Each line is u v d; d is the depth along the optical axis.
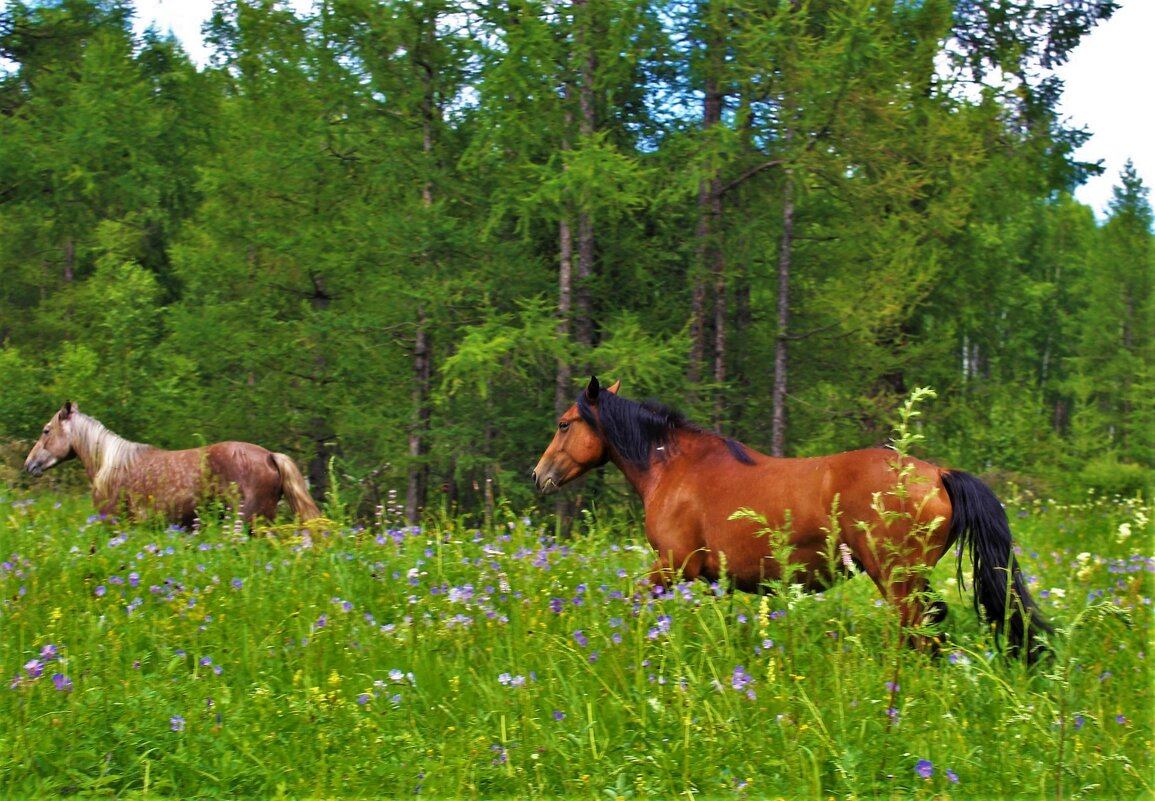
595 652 5.13
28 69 18.45
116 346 16.88
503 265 13.75
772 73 12.70
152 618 5.73
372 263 14.63
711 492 6.06
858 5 12.15
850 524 5.42
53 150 17.28
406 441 14.56
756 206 14.23
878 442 14.51
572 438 6.89
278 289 16.48
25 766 4.06
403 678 4.92
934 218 14.54
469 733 4.39
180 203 22.72
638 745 4.25
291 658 5.26
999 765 4.03
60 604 6.04
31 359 17.78
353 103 14.43
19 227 23.22
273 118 15.18
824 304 14.30
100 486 9.16
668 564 6.23
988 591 5.21
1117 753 4.07
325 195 15.36
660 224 13.97
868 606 6.12
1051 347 47.25
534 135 12.73
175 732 4.29
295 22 14.94
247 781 4.07
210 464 8.94
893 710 4.23
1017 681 4.73
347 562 7.05
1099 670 4.91
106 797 3.96
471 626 5.61
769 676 4.58
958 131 14.20
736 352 15.26
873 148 12.79
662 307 14.23
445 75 14.35
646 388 12.94
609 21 12.18
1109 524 11.04
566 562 7.25
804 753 4.04
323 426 16.56
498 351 11.91
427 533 8.44
